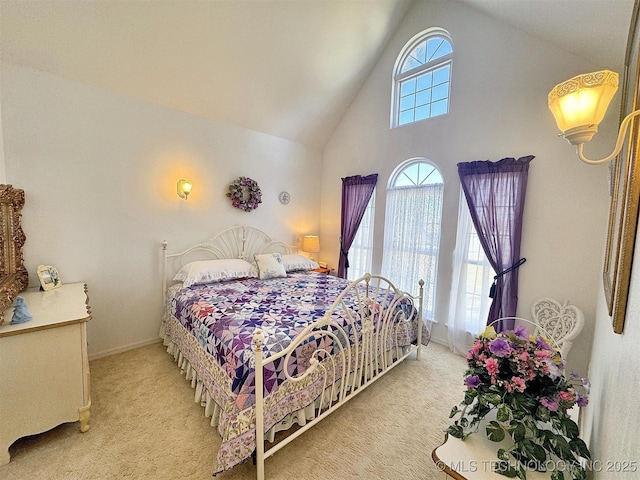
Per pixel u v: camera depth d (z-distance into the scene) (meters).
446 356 2.95
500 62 2.74
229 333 1.84
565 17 1.91
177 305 2.64
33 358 1.61
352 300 2.55
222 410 1.59
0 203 2.06
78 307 1.91
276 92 3.48
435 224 3.30
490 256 2.78
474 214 2.87
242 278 3.30
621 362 0.85
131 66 2.63
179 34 2.56
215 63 2.90
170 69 2.79
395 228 3.68
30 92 2.31
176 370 2.54
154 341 3.12
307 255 4.58
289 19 2.82
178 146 3.17
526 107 2.60
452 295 3.10
